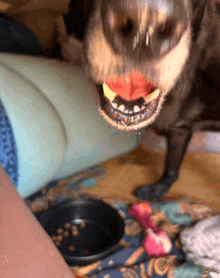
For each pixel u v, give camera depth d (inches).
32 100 51.1
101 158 65.4
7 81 49.9
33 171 48.8
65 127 56.1
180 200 59.5
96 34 31.0
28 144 47.6
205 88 50.2
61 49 66.7
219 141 72.3
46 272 13.5
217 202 61.0
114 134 63.2
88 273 44.8
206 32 46.3
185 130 56.4
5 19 73.7
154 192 61.2
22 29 72.6
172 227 53.8
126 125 39.2
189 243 49.0
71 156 58.9
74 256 45.2
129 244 50.7
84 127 58.2
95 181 64.9
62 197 60.2
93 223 54.9
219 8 45.3
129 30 25.4
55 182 63.6
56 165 53.6
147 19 23.6
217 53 46.2
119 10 23.6
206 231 50.5
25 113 48.8
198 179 67.0
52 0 78.4
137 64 29.3
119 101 38.6
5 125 45.5
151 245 48.1
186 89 50.1
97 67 32.1
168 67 30.8
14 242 14.2
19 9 79.4
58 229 53.6
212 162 71.8
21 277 13.2
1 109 45.9
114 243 47.9
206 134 72.2
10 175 45.6
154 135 73.8
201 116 53.9
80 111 57.8
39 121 50.2
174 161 60.4
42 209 57.2
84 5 51.4
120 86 37.9
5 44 67.9
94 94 60.0
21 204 15.8
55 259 14.0
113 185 64.4
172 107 52.7
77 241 51.7
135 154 74.0
